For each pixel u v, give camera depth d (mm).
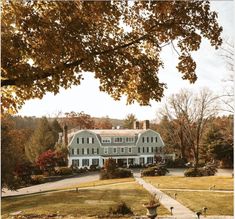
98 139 68500
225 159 52562
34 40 9438
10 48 9102
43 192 32688
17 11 9078
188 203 21578
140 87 10438
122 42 10352
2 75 9406
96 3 9203
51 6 9258
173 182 35156
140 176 45844
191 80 10383
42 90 9836
